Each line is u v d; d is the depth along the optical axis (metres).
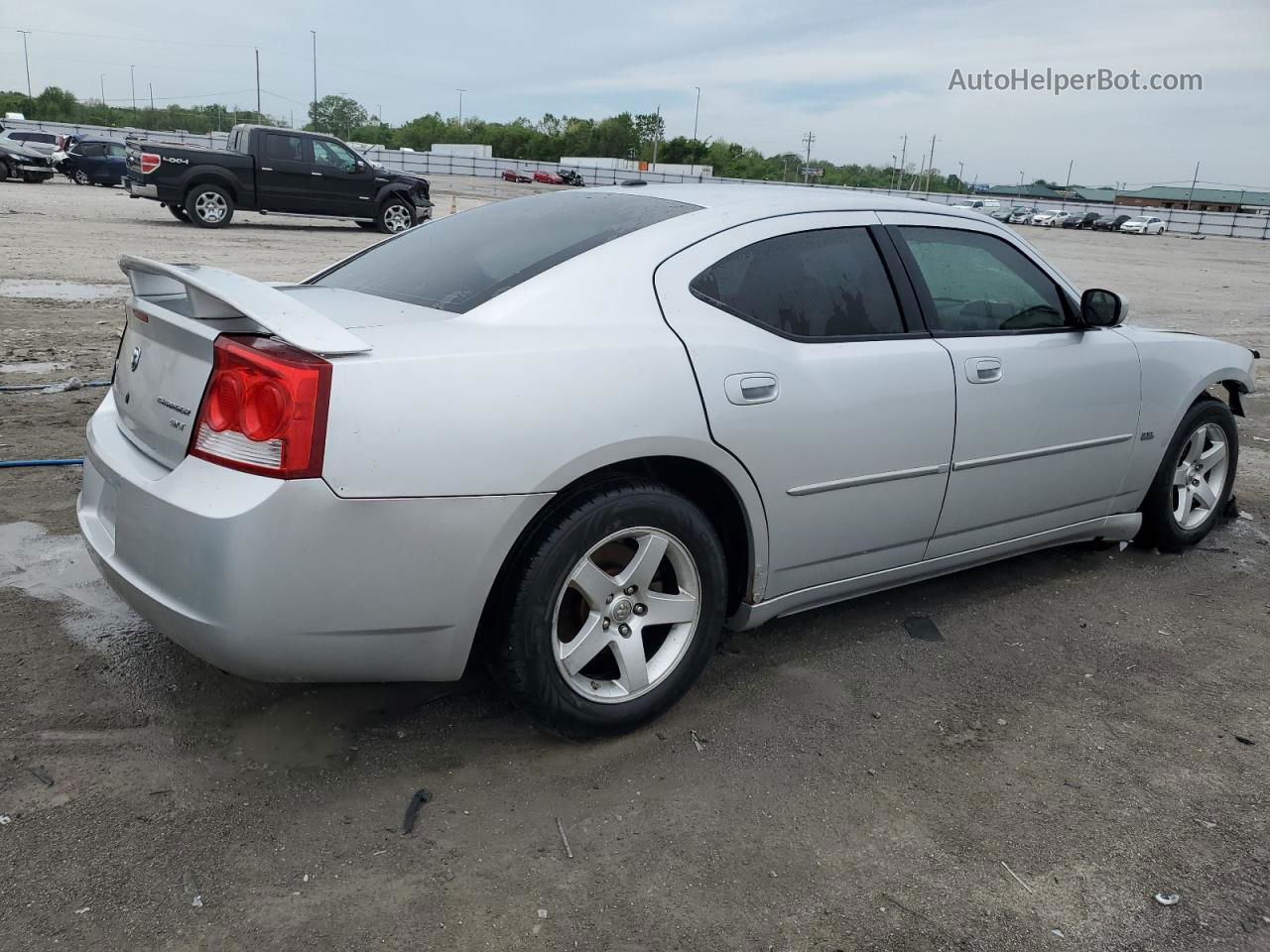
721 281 3.02
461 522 2.44
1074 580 4.38
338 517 2.31
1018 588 4.26
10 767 2.58
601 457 2.61
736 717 3.08
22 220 17.59
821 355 3.12
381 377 2.35
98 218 19.12
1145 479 4.38
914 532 3.50
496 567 2.53
